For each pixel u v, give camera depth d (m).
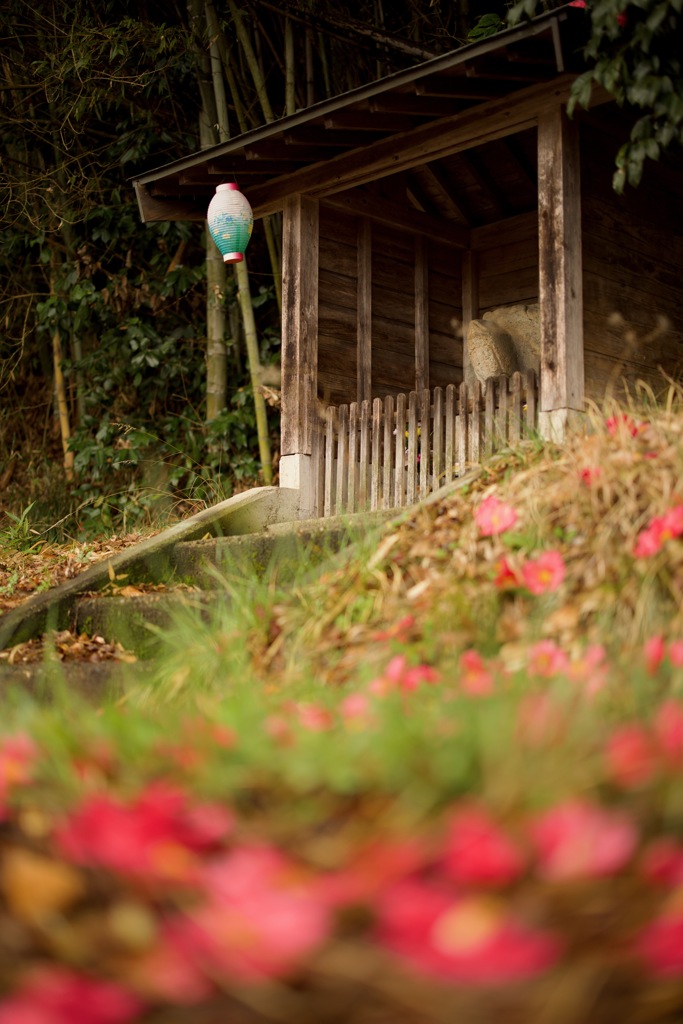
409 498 5.63
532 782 1.70
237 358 9.25
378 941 1.47
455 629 3.10
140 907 1.62
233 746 1.99
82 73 9.06
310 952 1.46
